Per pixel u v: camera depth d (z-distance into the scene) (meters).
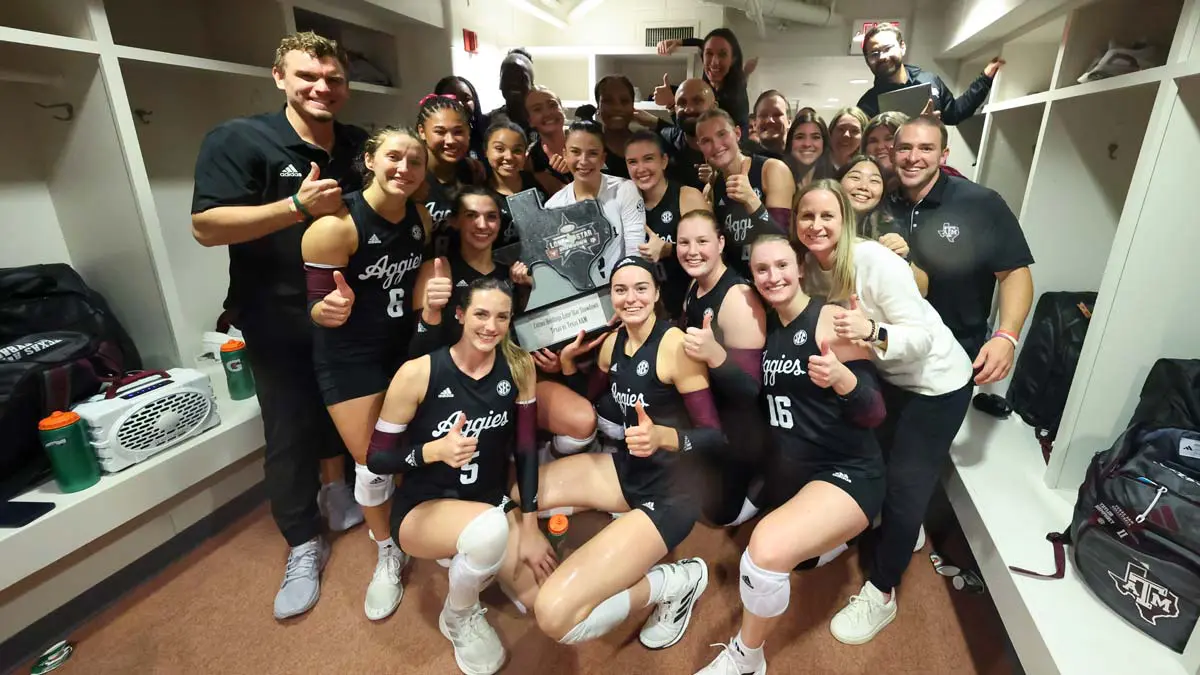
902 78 1.74
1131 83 1.40
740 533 1.83
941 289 1.52
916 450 1.43
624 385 1.45
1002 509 1.55
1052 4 1.79
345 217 1.31
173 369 1.79
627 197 1.55
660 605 1.46
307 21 2.52
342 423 1.48
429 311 1.40
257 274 1.50
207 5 2.23
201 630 1.54
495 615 1.58
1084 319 1.85
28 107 1.79
